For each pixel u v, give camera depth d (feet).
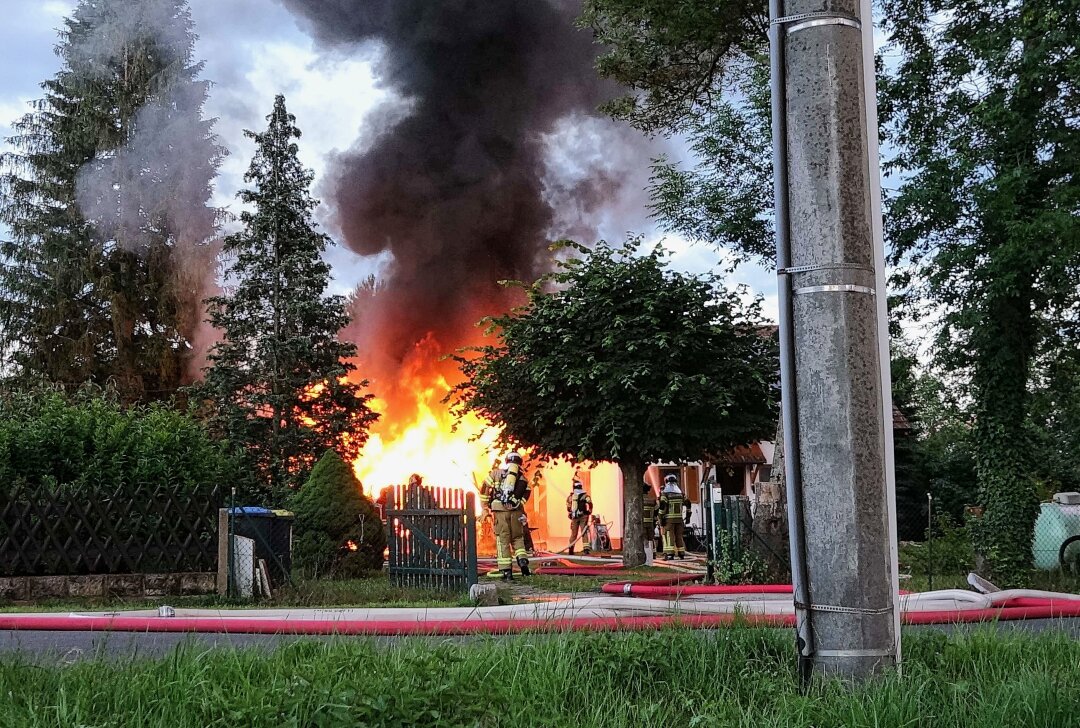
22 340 104.06
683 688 13.14
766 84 50.67
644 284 53.57
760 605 24.22
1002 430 43.52
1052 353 50.31
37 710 11.17
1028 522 42.91
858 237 13.67
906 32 45.29
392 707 11.09
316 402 74.84
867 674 13.00
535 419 55.88
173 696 11.86
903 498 90.84
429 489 39.01
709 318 54.29
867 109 14.02
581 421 53.72
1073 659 14.38
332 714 10.83
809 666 13.33
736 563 36.42
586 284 54.75
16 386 98.68
